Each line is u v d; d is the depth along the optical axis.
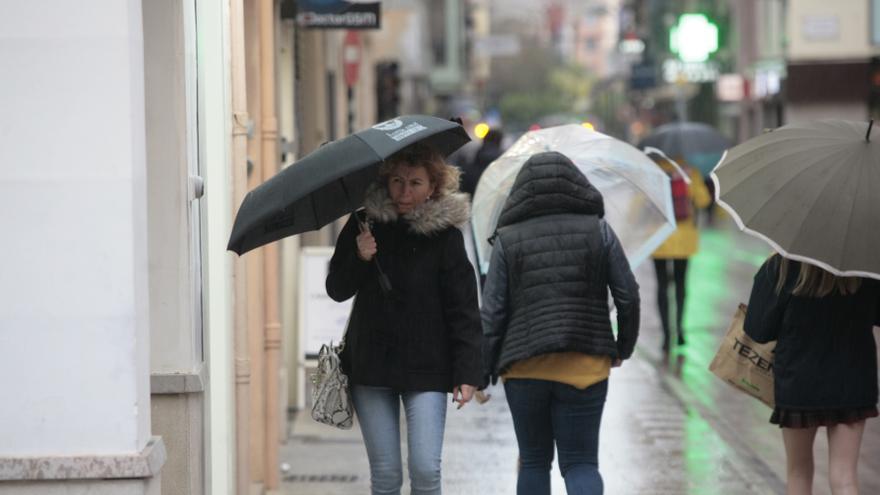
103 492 12.66
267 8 23.14
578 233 16.86
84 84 12.45
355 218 15.63
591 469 17.09
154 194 16.14
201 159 18.08
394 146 14.49
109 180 12.50
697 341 39.84
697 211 42.00
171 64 15.99
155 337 16.27
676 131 45.66
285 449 26.52
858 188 15.97
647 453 25.03
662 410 29.34
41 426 12.59
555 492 22.03
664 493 22.05
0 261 12.50
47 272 12.51
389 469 15.59
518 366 16.94
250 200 14.45
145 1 15.93
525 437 17.34
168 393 16.27
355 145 14.52
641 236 20.59
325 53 42.44
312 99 38.03
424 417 15.42
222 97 18.64
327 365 15.57
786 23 105.56
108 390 12.59
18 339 12.55
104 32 12.43
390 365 15.41
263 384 22.84
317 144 38.31
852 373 16.33
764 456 24.84
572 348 16.59
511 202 17.14
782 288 16.39
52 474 12.55
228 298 19.14
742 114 126.75
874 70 100.00
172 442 16.38
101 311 12.55
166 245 16.19
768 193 16.25
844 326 16.33
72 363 12.57
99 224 12.51
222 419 18.98
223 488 18.98
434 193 15.58
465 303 15.45
